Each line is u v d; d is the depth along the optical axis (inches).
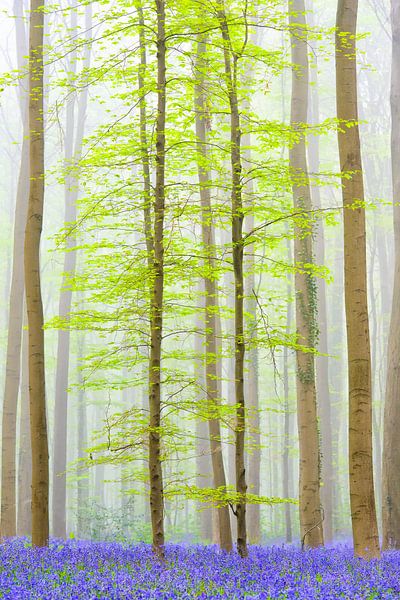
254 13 570.6
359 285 568.7
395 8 1048.2
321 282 1520.7
